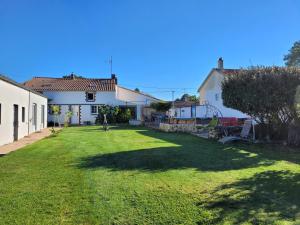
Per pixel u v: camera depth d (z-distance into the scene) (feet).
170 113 129.70
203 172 26.32
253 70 46.62
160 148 42.42
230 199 18.71
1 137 50.26
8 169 28.55
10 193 20.52
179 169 27.73
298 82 42.24
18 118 62.18
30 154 38.29
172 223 15.38
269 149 41.09
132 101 144.56
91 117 138.82
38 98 88.99
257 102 44.50
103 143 50.57
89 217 16.25
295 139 43.73
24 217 16.28
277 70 44.34
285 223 15.02
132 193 20.27
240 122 62.75
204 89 118.21
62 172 27.02
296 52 126.82
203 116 103.96
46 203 18.44
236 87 47.83
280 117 48.44
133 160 32.65
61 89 137.59
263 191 20.26
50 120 135.64
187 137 60.75
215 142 50.29
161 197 19.33
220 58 108.06
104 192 20.58
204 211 16.80
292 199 18.60
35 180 24.07
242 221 15.38
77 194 20.20
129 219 15.97
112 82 149.48
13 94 58.23
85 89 138.72
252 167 28.48
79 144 49.47
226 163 30.58
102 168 28.60
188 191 20.49
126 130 85.76
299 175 24.79
